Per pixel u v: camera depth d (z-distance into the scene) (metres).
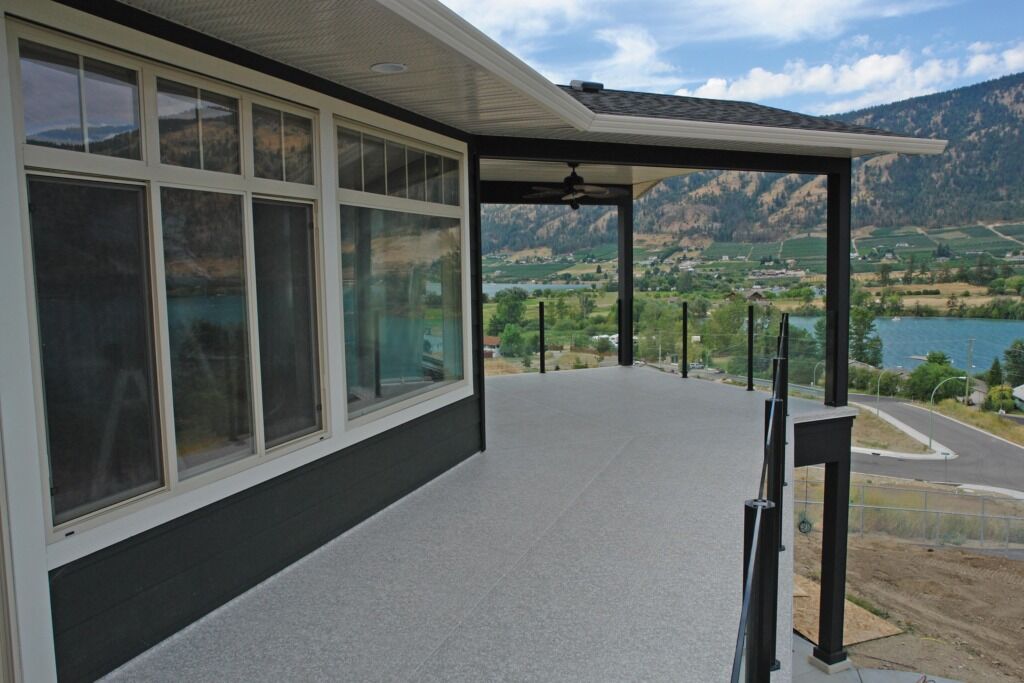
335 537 3.99
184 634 2.93
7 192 2.18
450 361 5.38
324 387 3.88
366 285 4.30
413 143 4.79
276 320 3.53
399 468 4.64
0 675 2.21
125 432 2.69
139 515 2.73
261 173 3.38
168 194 2.85
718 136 5.66
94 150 2.53
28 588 2.28
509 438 6.20
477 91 4.08
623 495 4.65
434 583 3.40
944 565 15.16
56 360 2.41
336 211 3.94
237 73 3.16
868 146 6.23
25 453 2.26
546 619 3.04
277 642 2.87
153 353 2.80
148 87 2.75
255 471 3.36
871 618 12.60
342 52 3.28
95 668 2.58
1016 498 16.77
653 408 7.32
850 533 17.06
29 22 2.28
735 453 5.62
